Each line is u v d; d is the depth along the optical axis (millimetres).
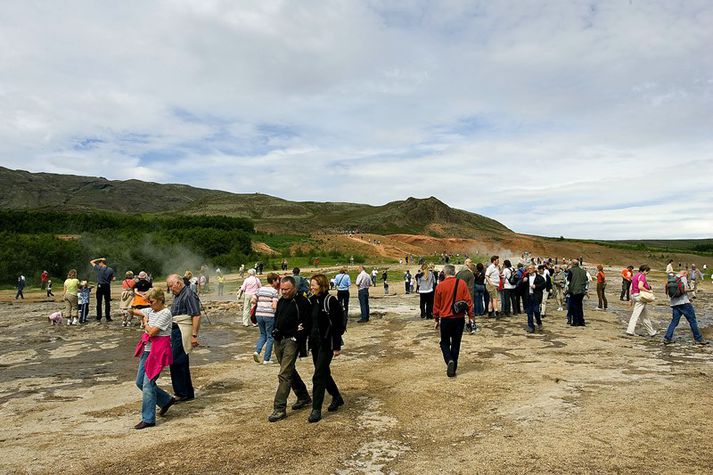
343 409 6836
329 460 5035
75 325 17266
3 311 23359
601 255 106062
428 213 152000
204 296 30703
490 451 5141
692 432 5523
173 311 7543
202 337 14539
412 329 14672
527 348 11164
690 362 9484
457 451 5199
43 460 5129
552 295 23172
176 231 71875
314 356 6559
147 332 6332
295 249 80688
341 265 65562
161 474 4727
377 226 139250
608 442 5277
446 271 8781
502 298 16547
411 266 64062
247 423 6297
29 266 46625
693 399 6809
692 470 4582
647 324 12695
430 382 8195
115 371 10164
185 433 5918
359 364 10078
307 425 6137
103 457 5172
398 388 7902
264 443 5508
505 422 6035
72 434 6043
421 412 6582
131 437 5824
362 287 16828
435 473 4688
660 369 8844
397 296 27766
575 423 5891
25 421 6711
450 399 7133
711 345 11375
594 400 6836
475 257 85062
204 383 8727
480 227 154375
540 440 5379
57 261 49719
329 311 6535
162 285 38688
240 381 8828
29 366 10773
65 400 7871
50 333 15570
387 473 4719
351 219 156375
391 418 6371
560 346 11344
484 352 10789
